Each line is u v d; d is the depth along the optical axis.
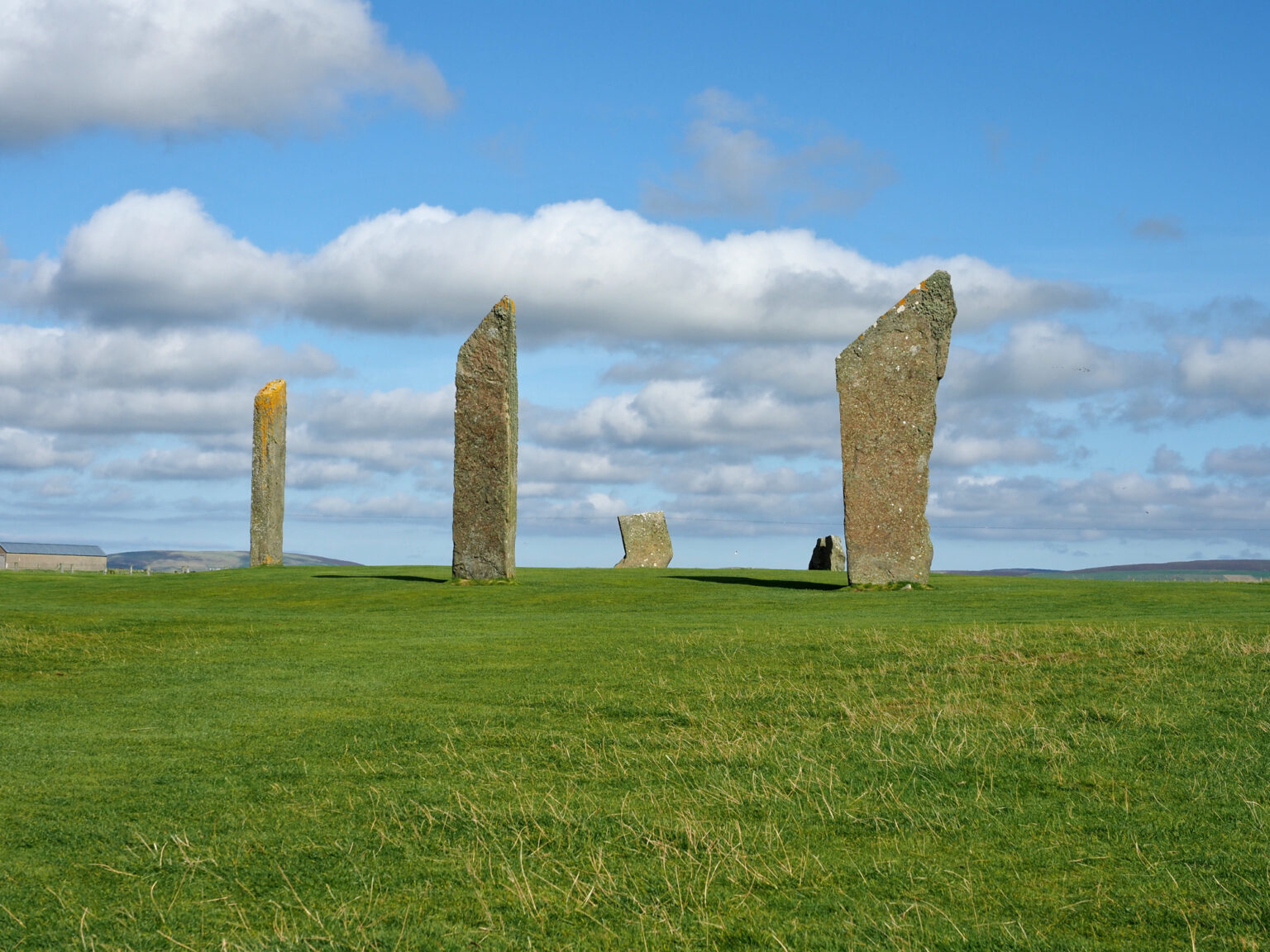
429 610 27.66
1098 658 15.38
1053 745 10.69
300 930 6.73
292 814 9.01
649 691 14.09
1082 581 33.62
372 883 7.48
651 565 53.09
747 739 11.41
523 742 11.44
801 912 6.93
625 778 10.01
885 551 30.83
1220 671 14.20
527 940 6.57
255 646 18.92
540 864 7.84
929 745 10.85
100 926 6.81
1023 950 6.34
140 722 12.66
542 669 16.08
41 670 16.64
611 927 6.75
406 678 15.52
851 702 13.09
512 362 34.47
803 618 22.95
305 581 36.28
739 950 6.41
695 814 8.92
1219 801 8.90
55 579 39.81
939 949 6.39
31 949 6.49
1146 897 7.07
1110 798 9.09
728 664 16.09
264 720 12.73
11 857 8.02
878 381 31.06
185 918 6.93
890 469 30.89
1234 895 7.03
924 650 16.58
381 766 10.53
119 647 18.89
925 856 7.90
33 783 9.95
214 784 9.91
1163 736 10.92
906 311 30.97
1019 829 8.43
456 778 10.05
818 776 9.90
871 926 6.69
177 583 37.38
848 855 7.94
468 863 7.82
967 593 29.08
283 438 48.78
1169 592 28.77
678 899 7.15
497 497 34.09
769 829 8.50
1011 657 15.69
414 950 6.44
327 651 18.22
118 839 8.42
